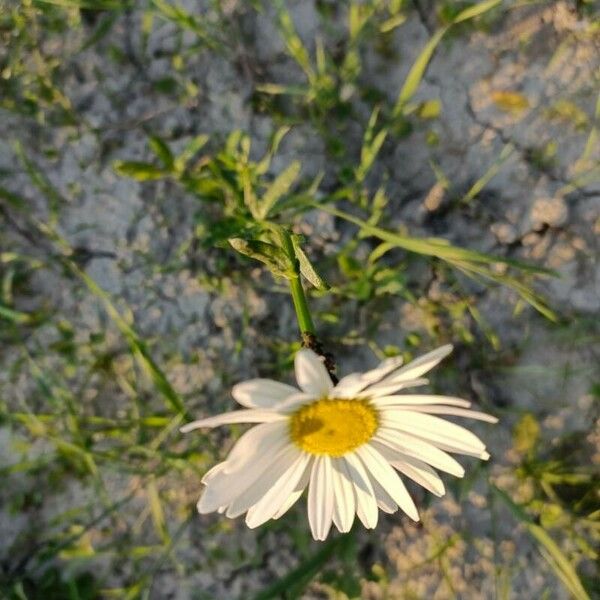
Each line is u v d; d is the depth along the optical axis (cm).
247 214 20
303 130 21
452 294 21
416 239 20
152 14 21
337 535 22
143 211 21
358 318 21
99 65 21
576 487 22
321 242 21
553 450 22
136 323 22
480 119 21
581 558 22
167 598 22
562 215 21
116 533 22
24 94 21
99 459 22
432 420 15
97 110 21
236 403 22
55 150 21
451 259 20
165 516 22
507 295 21
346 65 21
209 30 21
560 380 21
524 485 22
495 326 21
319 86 21
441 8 20
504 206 21
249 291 21
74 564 22
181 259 21
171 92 21
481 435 22
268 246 16
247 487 14
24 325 22
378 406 14
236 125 21
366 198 21
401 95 20
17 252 22
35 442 22
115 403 22
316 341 16
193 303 22
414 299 21
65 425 22
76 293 22
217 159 21
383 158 21
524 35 20
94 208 21
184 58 21
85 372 22
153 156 21
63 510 22
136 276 22
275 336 21
